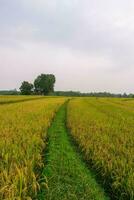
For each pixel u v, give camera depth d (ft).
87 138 53.98
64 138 62.39
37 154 38.63
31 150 39.81
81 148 50.78
